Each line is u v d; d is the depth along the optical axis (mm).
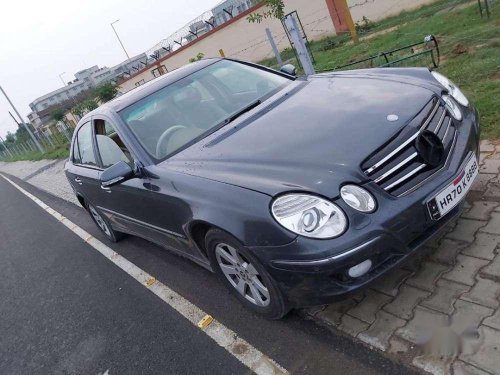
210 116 3682
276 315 2871
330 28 16281
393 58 8086
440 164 2533
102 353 3465
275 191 2410
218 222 2609
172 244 3680
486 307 2361
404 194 2385
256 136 3027
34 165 25312
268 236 2379
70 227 7477
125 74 29719
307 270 2301
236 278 3045
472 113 3045
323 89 3453
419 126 2586
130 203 3891
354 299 2846
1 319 4809
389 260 2379
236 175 2693
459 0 11367
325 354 2539
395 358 2314
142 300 3998
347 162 2420
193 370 2881
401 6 13953
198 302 3609
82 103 27969
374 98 2957
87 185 4957
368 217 2279
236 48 20234
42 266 6035
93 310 4191
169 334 3355
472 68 5801
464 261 2721
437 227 2496
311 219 2273
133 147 3584
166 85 4078
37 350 3893
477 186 3373
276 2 10578
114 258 5227
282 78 4125
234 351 2887
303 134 2793
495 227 2877
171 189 3068
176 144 3482
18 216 10578
